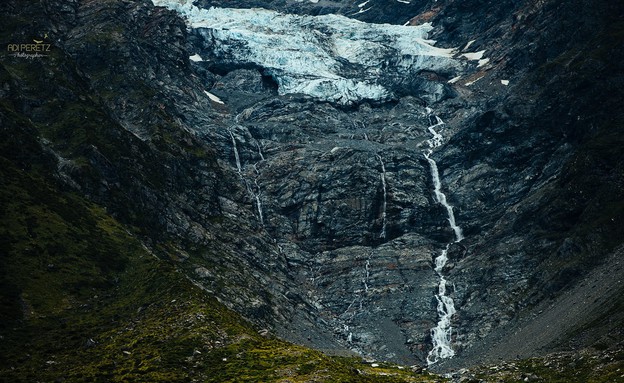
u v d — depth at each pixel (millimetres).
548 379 155625
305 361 140125
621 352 153125
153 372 129625
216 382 128250
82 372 128875
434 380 161000
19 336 143625
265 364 137000
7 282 157000
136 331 150125
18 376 127000
